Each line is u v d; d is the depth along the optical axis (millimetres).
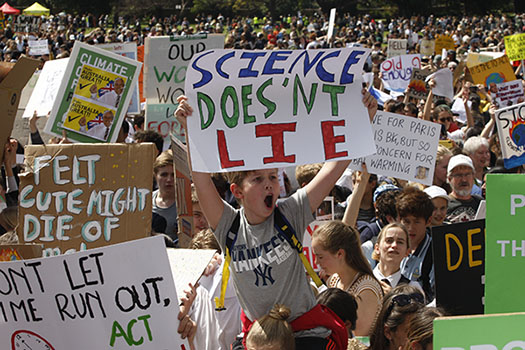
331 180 3367
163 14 68188
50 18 57500
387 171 6285
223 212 3348
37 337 3357
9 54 20891
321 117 3330
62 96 5906
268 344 3062
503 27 50656
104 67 5953
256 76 3309
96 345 3320
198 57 3264
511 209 2924
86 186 3996
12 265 3295
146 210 3973
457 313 3518
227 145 3297
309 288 3328
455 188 6316
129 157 3998
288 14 67250
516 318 2361
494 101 10664
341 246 4055
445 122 10039
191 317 3904
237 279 3316
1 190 5012
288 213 3314
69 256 3256
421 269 4867
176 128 7879
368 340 3939
